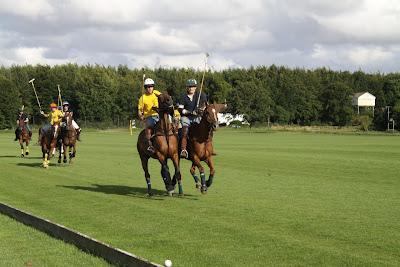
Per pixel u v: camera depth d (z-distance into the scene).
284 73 95.31
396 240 8.55
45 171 20.14
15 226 9.80
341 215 10.61
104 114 83.94
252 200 12.62
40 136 22.05
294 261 7.42
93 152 30.22
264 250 7.98
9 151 32.72
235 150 30.69
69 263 7.40
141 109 13.55
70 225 9.93
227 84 86.75
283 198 12.88
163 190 14.73
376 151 29.17
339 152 28.53
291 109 88.19
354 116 84.81
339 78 101.69
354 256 7.63
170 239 8.73
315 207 11.55
